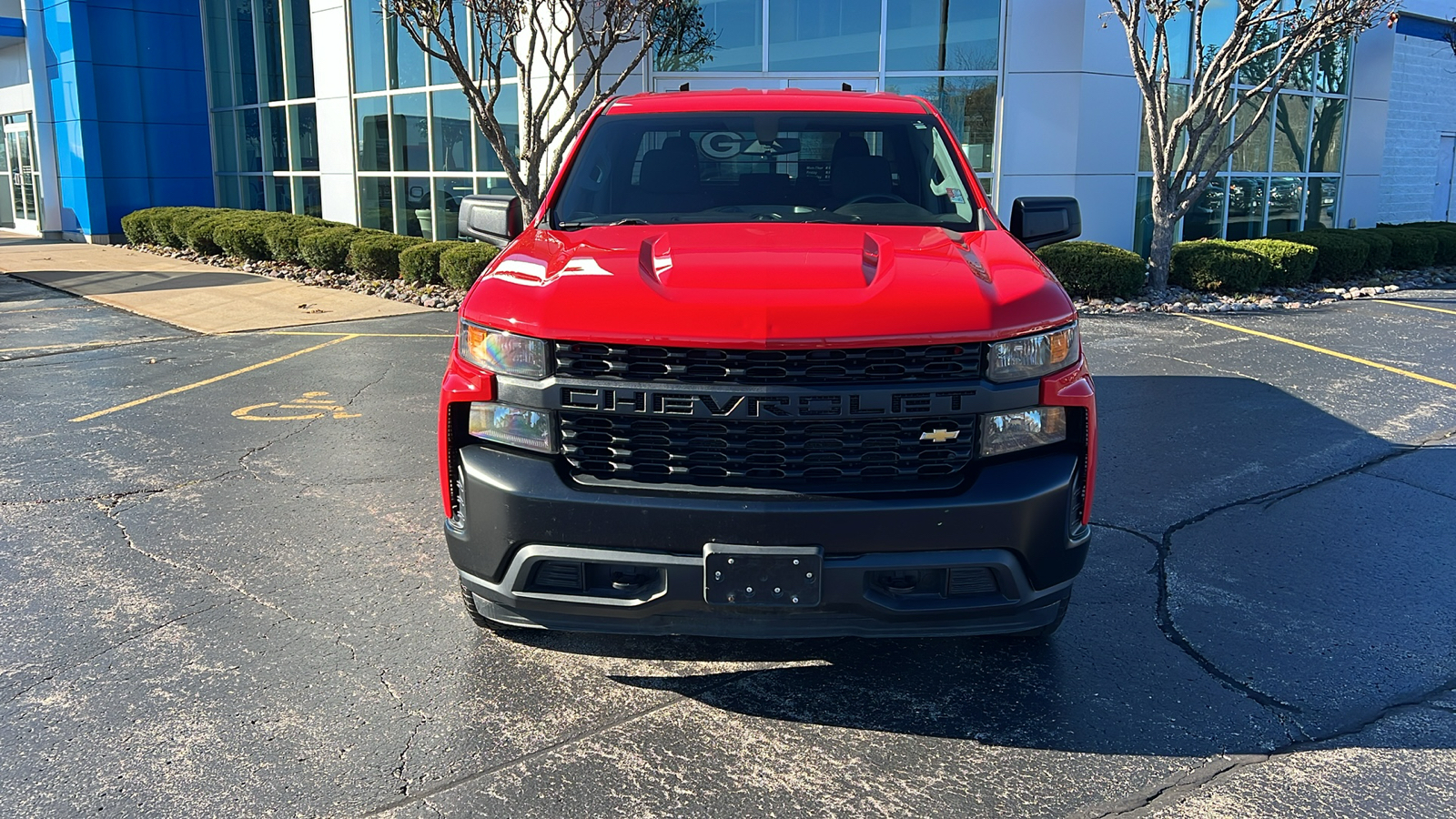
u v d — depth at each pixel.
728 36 13.56
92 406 7.31
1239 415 6.89
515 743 3.05
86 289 13.60
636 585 2.98
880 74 13.45
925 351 2.89
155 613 3.91
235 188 21.53
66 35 20.08
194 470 5.74
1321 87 16.73
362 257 13.77
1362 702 3.29
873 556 2.88
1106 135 13.27
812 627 2.98
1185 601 4.06
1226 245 12.52
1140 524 4.89
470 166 15.42
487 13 11.28
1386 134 19.02
